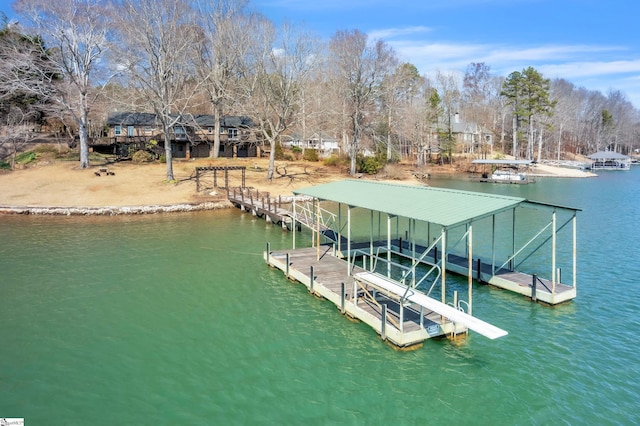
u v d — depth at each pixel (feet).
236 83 187.01
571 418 33.91
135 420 33.65
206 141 200.64
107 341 46.47
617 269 69.46
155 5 146.92
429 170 240.53
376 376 39.58
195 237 93.86
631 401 35.94
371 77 183.11
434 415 34.27
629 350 44.11
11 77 157.69
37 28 142.51
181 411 34.76
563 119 349.00
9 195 127.34
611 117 412.57
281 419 33.76
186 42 148.15
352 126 195.11
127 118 188.34
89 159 168.76
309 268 66.08
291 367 41.16
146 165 168.66
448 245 84.58
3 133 165.17
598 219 112.57
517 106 297.74
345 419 33.76
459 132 308.19
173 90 169.48
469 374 39.88
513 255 64.59
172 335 47.85
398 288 49.01
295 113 176.96
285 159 212.02
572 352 43.75
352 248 79.71
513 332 47.93
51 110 162.40
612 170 308.81
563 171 268.21
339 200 64.54
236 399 36.32
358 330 48.62
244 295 59.67
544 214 119.14
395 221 111.55
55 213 116.78
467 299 57.21
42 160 162.91
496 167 248.73
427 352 43.65
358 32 180.34
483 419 33.81
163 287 62.80
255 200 130.41
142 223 108.47
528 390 37.50
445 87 299.79
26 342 46.24
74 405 35.47
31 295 59.47
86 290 61.52
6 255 78.69
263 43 164.25
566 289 56.75
